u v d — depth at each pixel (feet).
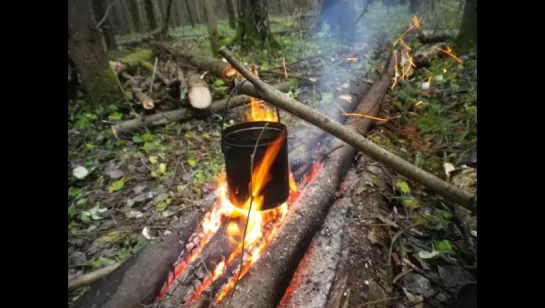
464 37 20.34
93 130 14.03
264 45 25.89
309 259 6.81
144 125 14.14
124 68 18.99
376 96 14.58
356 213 7.80
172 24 48.03
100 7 25.62
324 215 7.75
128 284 5.97
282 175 7.10
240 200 7.09
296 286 6.24
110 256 7.84
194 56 19.13
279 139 6.81
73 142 12.98
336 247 7.06
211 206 7.93
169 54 22.76
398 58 19.53
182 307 5.92
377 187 8.95
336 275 6.27
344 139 7.37
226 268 6.32
